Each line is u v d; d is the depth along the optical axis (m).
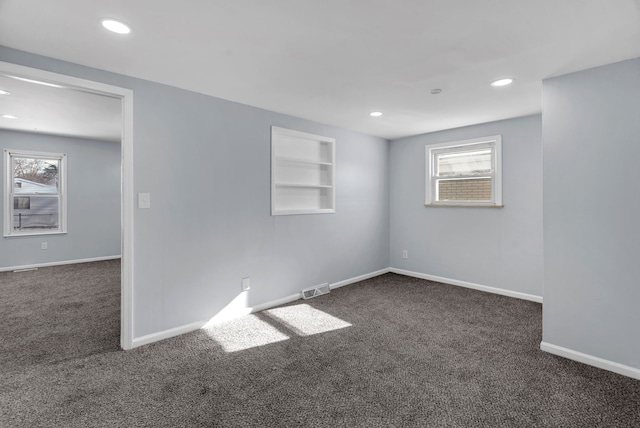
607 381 2.21
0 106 3.85
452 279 4.67
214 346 2.74
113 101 3.64
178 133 2.94
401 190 5.23
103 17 1.79
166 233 2.88
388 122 4.22
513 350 2.67
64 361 2.47
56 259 5.95
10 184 5.52
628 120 2.26
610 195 2.33
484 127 4.27
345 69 2.52
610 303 2.34
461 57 2.30
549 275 2.61
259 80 2.75
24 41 2.06
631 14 1.75
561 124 2.56
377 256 5.20
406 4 1.68
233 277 3.38
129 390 2.10
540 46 2.12
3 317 3.38
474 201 4.45
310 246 4.18
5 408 1.91
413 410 1.91
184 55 2.27
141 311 2.75
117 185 6.65
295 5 1.68
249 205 3.51
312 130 4.16
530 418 1.84
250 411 1.90
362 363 2.46
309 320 3.33
